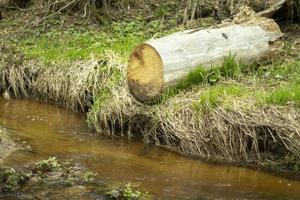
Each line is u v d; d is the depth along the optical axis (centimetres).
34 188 710
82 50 1089
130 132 898
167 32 1138
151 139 875
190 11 1219
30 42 1210
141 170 773
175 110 854
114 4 1319
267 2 1139
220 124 812
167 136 850
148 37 1146
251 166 789
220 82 909
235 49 939
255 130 796
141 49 872
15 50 1147
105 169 772
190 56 891
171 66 866
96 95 982
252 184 739
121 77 952
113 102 911
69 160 796
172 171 772
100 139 888
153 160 809
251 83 907
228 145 808
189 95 876
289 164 776
